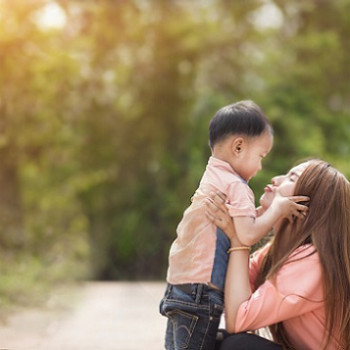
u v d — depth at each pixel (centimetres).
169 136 2602
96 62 2433
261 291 436
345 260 441
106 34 2392
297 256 442
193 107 2536
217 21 2588
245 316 432
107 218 2702
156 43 2470
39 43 2030
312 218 449
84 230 2567
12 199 2133
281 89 2486
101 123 2541
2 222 2052
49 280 1628
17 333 848
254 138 455
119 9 2362
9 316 1002
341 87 2622
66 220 2594
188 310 437
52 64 2091
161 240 2605
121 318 1000
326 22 2623
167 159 2548
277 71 2575
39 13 2008
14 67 2008
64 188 2603
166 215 2539
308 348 450
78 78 2367
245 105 464
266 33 2584
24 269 1490
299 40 2516
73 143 2455
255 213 445
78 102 2447
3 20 1948
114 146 2609
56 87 2217
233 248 443
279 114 2303
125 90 2567
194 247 443
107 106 2545
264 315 432
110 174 2658
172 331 455
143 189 2658
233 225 442
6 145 2069
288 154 2286
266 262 480
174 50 2480
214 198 445
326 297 433
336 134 2480
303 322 446
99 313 1070
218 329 480
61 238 2325
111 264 2680
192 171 2450
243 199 441
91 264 2583
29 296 1235
